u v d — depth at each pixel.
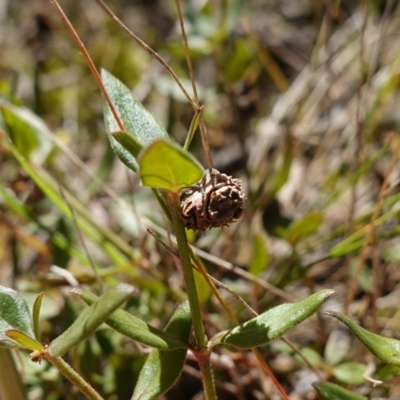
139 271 0.25
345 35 0.35
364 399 0.18
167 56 0.35
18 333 0.16
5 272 0.28
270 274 0.26
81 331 0.16
